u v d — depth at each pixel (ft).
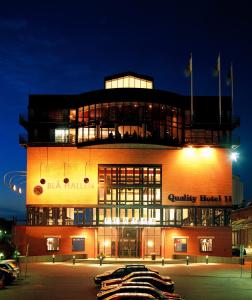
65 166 263.49
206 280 154.71
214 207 261.65
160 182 262.88
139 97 260.42
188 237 257.14
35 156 264.72
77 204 261.03
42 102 274.57
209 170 263.90
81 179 262.67
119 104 261.24
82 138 264.72
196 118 272.10
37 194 262.26
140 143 257.96
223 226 259.39
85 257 251.60
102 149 263.70
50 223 261.03
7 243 238.48
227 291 128.26
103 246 257.75
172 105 265.54
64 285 139.85
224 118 271.69
